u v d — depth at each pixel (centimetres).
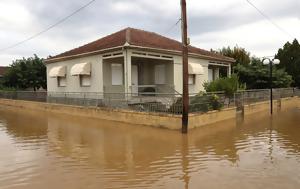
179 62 2223
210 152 1038
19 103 3061
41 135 1409
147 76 2314
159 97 1811
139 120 1599
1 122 1914
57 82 2614
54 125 1717
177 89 2195
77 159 966
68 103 2286
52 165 898
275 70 2972
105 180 759
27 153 1055
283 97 2725
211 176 780
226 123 1662
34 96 2817
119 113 1728
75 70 2191
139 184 728
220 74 3059
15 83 3916
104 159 962
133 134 1364
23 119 2047
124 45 1811
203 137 1288
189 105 1494
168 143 1181
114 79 2128
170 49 2097
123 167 871
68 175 802
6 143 1236
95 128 1555
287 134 1360
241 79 2989
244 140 1228
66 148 1124
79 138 1312
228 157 970
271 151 1042
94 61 2134
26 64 3878
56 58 2533
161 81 2244
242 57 3591
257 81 2920
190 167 862
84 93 2122
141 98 1812
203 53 2528
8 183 744
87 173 817
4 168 870
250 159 942
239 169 837
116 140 1250
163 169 847
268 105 2397
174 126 1432
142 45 1909
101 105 1917
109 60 2095
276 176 772
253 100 2206
